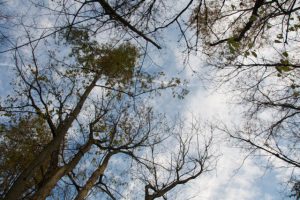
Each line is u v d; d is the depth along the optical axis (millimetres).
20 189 10273
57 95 13430
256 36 6027
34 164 10891
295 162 8805
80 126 13930
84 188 12547
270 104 7934
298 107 7812
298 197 8711
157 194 13766
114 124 14320
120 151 14086
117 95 14117
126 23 4574
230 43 5199
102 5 4285
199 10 5727
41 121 13727
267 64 6340
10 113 12938
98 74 14062
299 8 5137
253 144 9344
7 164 13492
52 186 11398
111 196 13719
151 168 14391
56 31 3828
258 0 5359
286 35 5410
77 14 3867
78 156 12695
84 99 13609
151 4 4918
